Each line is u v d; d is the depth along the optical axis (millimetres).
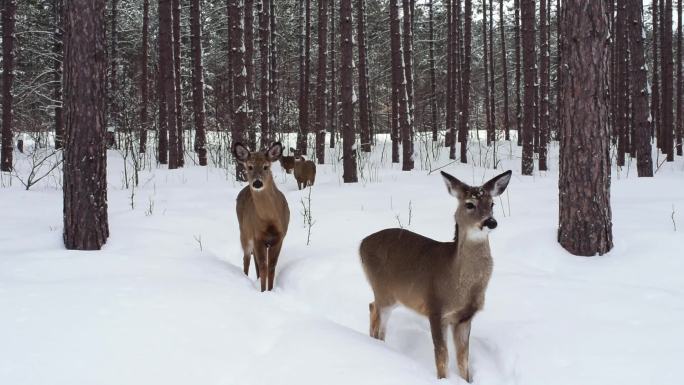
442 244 4723
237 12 15422
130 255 6875
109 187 13352
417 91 36812
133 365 3955
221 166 17547
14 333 4305
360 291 6203
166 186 13461
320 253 7590
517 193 11430
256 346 4473
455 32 24156
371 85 34000
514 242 7457
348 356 4273
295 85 32906
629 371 4031
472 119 38406
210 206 10641
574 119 6879
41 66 25078
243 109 15484
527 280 5953
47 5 25219
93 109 7188
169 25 17828
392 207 10250
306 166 14602
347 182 14055
